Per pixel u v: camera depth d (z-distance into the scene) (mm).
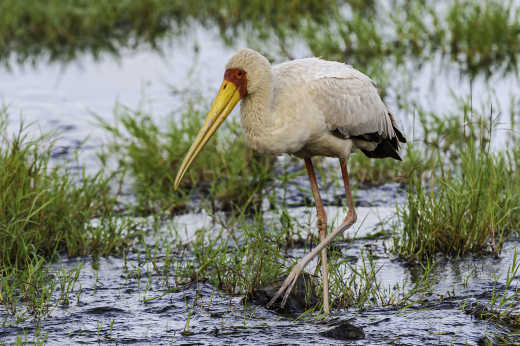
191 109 14203
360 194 12250
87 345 7242
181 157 12867
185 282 8898
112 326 7598
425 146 13633
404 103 15383
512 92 15648
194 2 21953
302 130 8219
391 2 22703
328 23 20016
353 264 9492
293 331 7531
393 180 12727
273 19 21422
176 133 13344
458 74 17234
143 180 12625
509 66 17594
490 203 9836
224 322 7801
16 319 7852
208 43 20219
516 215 10414
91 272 9359
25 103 16141
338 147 8781
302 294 8297
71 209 10414
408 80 16891
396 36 20047
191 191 12070
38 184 10195
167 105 15906
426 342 7207
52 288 8398
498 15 18953
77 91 17078
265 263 8820
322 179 12875
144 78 17781
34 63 19156
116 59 19312
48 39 20531
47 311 8047
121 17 21844
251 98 8109
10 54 19797
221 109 8039
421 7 21266
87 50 20078
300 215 11375
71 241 10008
